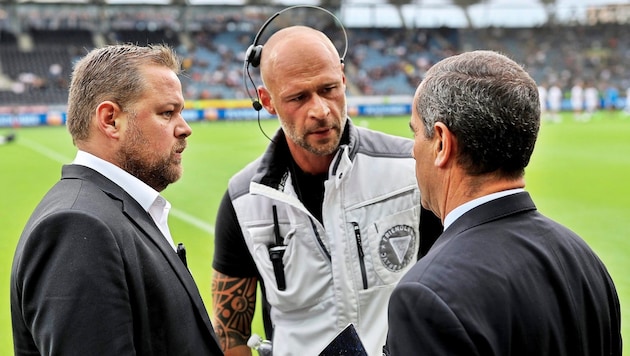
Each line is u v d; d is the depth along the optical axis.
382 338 2.33
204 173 13.12
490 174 1.56
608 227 7.83
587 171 13.19
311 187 2.42
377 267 2.34
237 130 24.53
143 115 1.89
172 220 8.55
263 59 2.23
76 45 38.59
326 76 2.12
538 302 1.44
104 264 1.63
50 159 16.16
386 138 2.50
